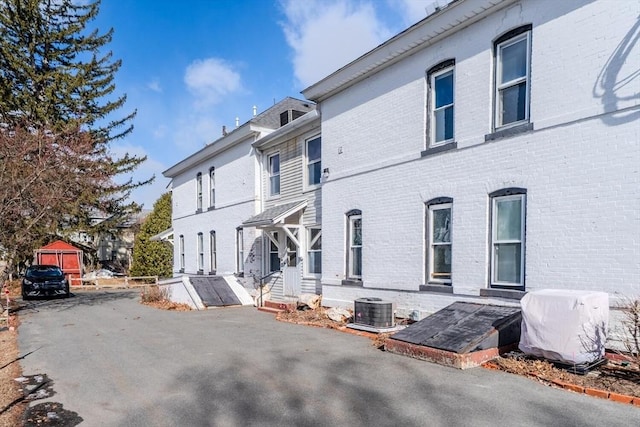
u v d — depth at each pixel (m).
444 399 5.27
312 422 4.69
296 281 14.74
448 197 9.30
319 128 14.06
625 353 6.43
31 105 24.91
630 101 6.60
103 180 21.09
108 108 29.66
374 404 5.17
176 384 6.17
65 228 28.44
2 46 24.98
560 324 6.14
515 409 4.89
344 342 8.69
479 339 6.81
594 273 6.90
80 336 10.31
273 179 16.83
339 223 12.38
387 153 10.87
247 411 5.05
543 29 7.72
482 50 8.75
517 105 8.26
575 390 5.45
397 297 10.45
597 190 6.91
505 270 8.29
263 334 9.77
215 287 16.55
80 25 28.28
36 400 5.66
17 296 22.20
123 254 42.03
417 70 10.16
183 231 24.05
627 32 6.69
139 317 13.40
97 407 5.35
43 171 14.68
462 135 9.06
